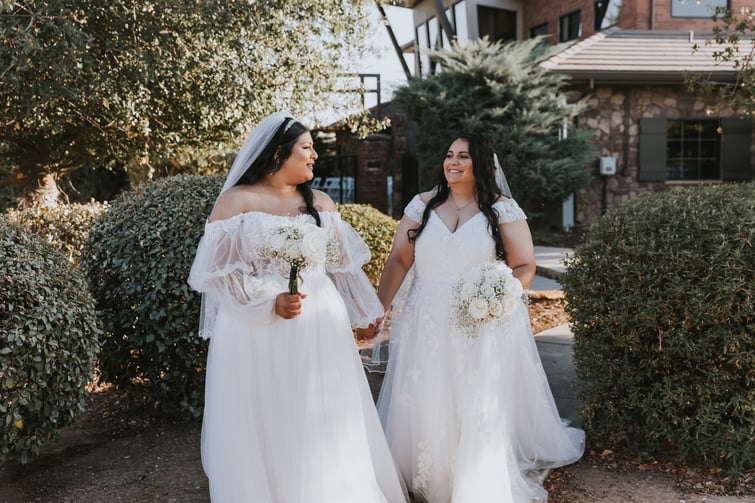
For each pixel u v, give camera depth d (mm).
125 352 4125
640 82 13188
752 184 3842
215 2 6445
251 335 2799
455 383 3076
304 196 3021
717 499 3098
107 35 6586
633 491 3213
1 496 3221
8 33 5520
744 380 3301
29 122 6996
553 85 12734
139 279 3957
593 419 3715
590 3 15781
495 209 3195
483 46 12961
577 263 3730
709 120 13922
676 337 3307
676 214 3469
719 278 3188
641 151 13617
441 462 3105
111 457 3723
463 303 2906
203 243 2797
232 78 6973
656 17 14266
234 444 2770
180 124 7773
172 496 3225
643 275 3385
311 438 2709
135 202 4188
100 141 8742
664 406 3469
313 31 7957
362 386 3000
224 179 4367
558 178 11969
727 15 6668
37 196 9039
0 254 3217
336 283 3186
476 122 12070
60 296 3301
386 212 16719
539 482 3275
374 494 2812
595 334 3617
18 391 3039
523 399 3373
